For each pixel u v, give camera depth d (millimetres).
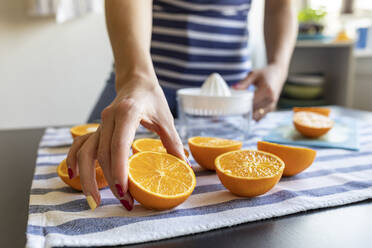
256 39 2119
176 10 931
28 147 695
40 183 500
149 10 616
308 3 2246
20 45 1788
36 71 1843
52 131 812
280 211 410
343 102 1835
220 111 686
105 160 401
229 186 444
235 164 470
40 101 1891
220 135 729
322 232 377
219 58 998
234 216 401
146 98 458
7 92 1834
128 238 361
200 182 501
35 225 386
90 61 1887
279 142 682
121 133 401
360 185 481
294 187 482
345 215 413
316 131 684
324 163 575
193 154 541
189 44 941
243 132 751
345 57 1798
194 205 431
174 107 858
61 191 473
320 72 1986
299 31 1802
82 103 1938
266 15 994
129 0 574
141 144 540
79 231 374
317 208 427
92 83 1917
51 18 1788
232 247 353
